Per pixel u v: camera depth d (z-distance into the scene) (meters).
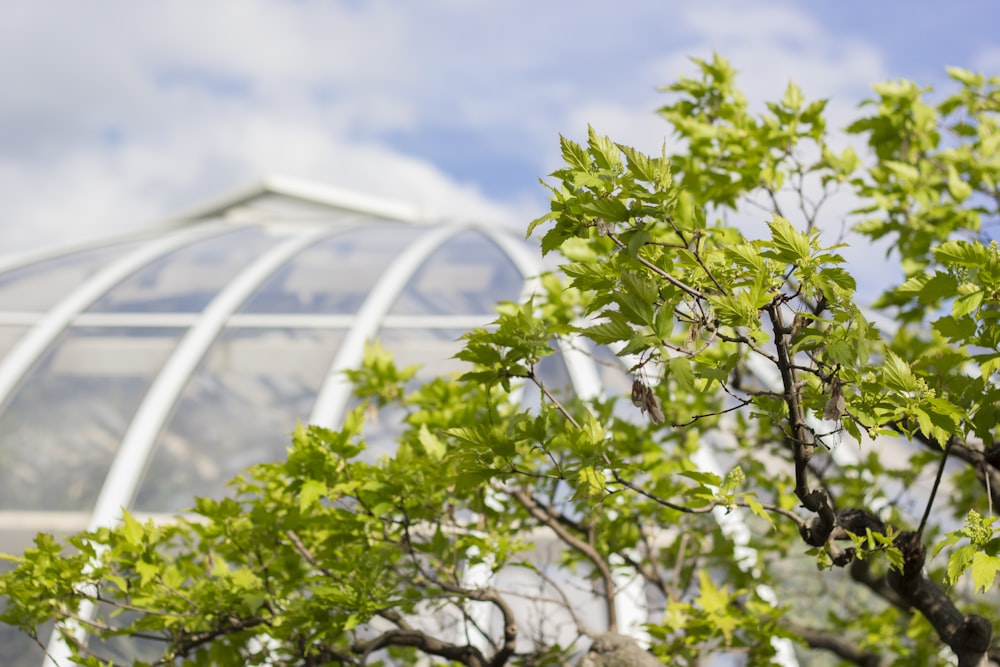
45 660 6.37
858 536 2.61
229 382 8.95
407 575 3.76
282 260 11.23
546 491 4.22
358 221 14.88
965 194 4.20
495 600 3.56
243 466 8.09
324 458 3.38
